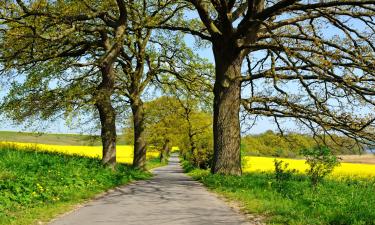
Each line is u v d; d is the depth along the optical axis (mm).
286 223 8406
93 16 18656
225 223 8383
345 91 16875
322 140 18750
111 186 15789
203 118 44250
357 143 18062
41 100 19906
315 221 8492
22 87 19984
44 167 14875
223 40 18797
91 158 22438
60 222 8367
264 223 8438
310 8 16781
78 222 8367
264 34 19094
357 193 13164
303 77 17406
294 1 15938
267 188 13883
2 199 9758
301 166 43312
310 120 18500
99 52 23531
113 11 23984
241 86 20688
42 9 16750
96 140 29812
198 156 44375
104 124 20891
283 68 17812
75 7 17891
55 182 12898
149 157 73312
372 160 57500
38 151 21969
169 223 8281
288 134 20453
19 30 16781
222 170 18672
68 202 10953
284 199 11555
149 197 12680
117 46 20391
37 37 16547
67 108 18719
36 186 11586
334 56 15562
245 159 36219
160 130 52688
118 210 9992
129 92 29344
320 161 13633
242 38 18812
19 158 16094
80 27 18250
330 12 17609
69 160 18484
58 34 17234
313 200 10930
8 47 17734
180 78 29578
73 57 21469
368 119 17391
